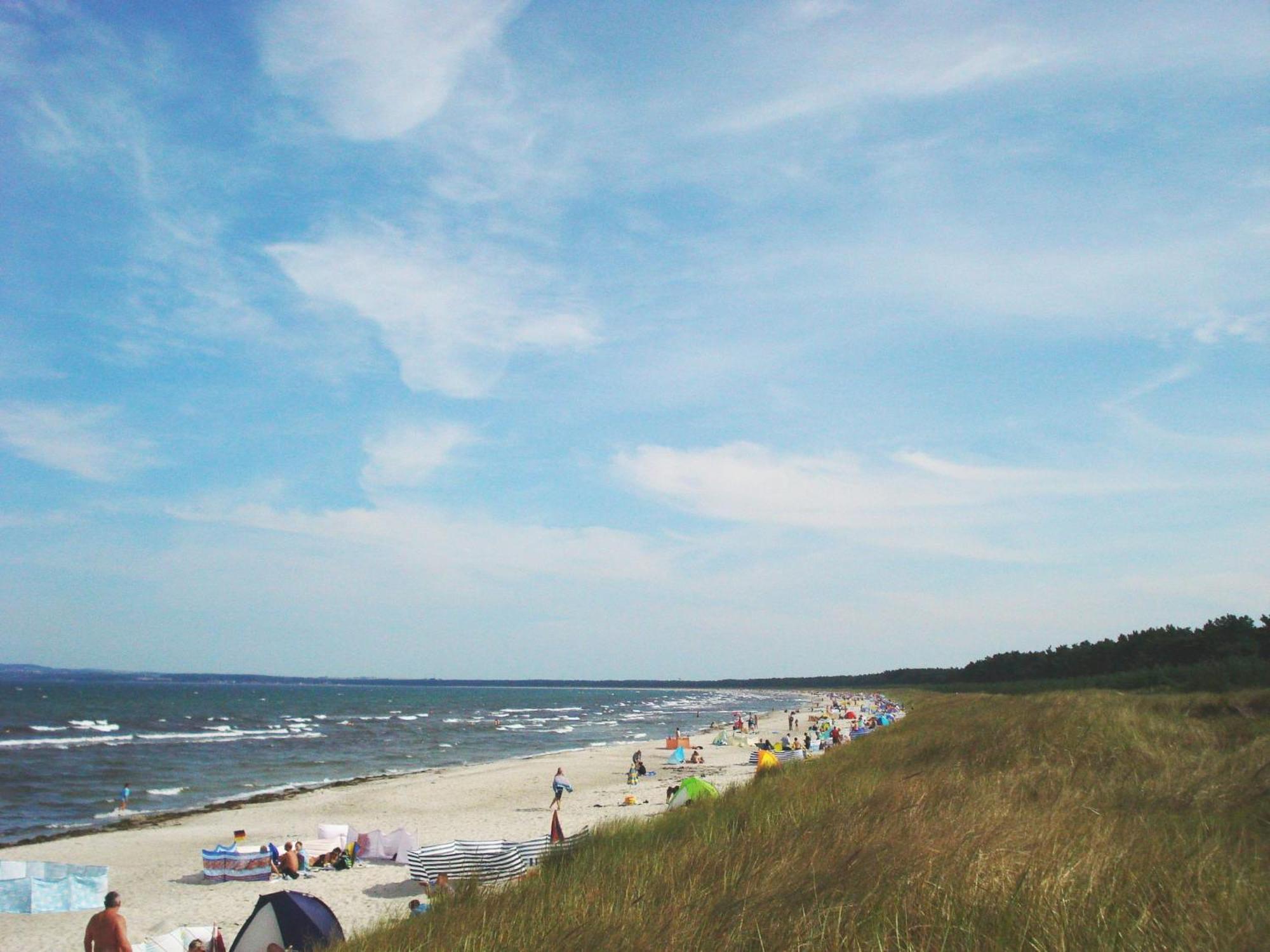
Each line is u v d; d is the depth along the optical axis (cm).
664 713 13038
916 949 434
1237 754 1087
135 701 13312
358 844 2088
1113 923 448
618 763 4712
